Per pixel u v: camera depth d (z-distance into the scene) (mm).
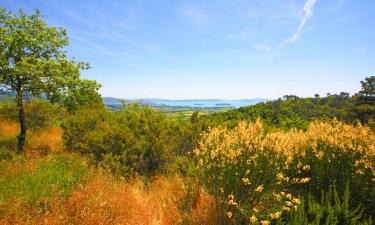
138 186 6328
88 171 6207
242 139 4168
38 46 10102
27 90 9844
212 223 4211
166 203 5133
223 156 4023
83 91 10867
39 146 10656
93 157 7438
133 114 9055
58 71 9883
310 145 5109
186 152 7875
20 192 4582
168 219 4543
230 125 8328
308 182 4797
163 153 7625
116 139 7734
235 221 4051
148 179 6840
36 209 4176
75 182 5438
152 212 4754
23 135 10000
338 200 3852
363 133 4984
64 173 5711
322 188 4613
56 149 10109
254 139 4113
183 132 8016
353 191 4273
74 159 7184
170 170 6973
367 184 4145
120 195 5078
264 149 3959
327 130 5516
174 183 6000
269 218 3824
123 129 7891
